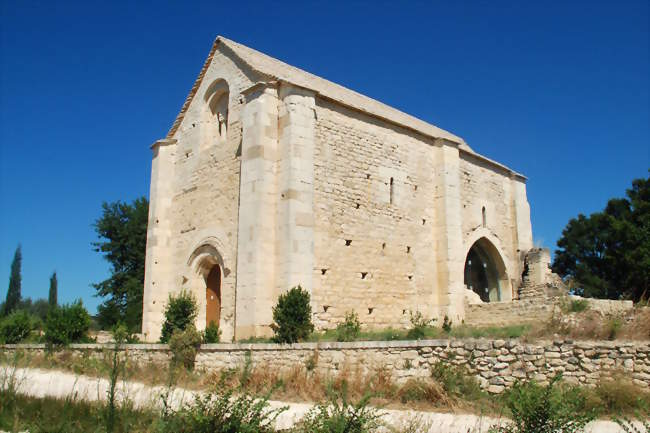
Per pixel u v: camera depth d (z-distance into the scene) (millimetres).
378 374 13961
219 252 23094
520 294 32219
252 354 16547
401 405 12594
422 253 26031
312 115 22125
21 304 69188
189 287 24703
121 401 11180
